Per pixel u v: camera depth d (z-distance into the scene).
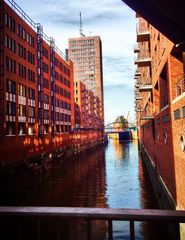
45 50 64.94
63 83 81.00
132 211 2.54
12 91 45.69
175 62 17.12
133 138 195.00
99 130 154.62
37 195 34.53
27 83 52.59
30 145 52.47
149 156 43.22
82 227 20.95
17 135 46.53
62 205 29.92
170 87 17.33
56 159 68.38
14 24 47.56
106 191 36.59
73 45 191.38
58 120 74.12
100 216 2.53
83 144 105.56
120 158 78.56
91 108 134.38
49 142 64.69
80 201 31.72
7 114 43.47
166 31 7.97
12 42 46.44
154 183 33.09
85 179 46.12
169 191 19.34
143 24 40.94
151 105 36.25
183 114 13.12
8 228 17.92
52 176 49.12
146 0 7.37
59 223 2.65
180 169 14.41
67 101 85.25
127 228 21.14
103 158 80.00
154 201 30.44
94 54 189.12
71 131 87.19
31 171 50.91
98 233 20.80
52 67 69.06
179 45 8.27
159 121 25.88
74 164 67.12
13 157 44.28
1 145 39.97
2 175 39.38
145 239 18.92
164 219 2.45
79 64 190.00
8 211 2.65
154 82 29.05
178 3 6.46
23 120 50.06
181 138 14.00
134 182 42.22
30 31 55.41
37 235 2.64
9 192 35.47
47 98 65.19
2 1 42.44
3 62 42.03
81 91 110.12
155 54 27.58
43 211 2.62
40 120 58.56
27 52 53.31
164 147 21.91
